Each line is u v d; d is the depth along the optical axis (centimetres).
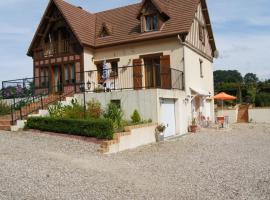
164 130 2094
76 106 1988
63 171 1113
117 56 2706
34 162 1203
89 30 2880
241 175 1147
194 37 2783
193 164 1336
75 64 2717
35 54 2933
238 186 1010
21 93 2450
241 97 5066
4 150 1384
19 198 846
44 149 1464
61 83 2795
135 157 1477
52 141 1627
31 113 2017
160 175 1148
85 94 2284
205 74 3141
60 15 2781
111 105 1942
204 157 1493
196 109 2895
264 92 5178
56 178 1030
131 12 2947
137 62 2620
